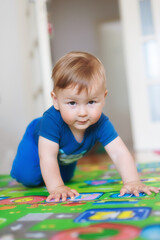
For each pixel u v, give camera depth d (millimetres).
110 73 4531
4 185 1395
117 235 511
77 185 1173
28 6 2309
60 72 884
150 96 3139
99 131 1052
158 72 3105
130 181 941
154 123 3098
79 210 712
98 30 4457
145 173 1369
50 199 880
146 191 849
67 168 1244
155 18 3090
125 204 733
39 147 1021
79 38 4438
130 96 3166
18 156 1223
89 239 502
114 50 4480
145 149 3043
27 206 818
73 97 854
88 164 2160
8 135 1942
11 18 2082
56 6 4445
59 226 590
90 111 872
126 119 4531
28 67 2189
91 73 864
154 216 603
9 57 2037
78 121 881
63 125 1008
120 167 988
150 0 3115
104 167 1863
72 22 4430
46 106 2281
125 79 4516
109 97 4555
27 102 2082
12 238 541
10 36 2062
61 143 1043
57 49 4395
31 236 543
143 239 484
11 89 2008
